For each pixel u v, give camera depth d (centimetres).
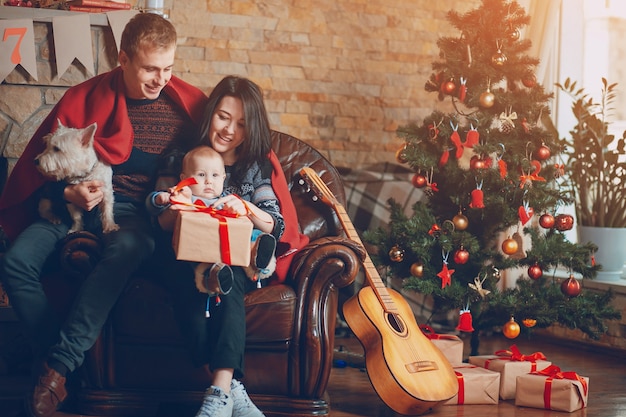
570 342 436
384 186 454
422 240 355
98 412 275
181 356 275
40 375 252
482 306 367
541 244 358
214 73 446
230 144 285
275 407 279
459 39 374
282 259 286
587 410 307
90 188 268
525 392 309
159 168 289
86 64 367
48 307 267
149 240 270
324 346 279
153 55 279
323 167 329
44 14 363
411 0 485
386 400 281
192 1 440
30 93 365
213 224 251
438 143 371
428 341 305
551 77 460
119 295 268
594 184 436
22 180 285
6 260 263
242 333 260
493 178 353
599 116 455
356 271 283
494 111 368
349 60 473
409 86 488
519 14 374
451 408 304
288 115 461
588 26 459
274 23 457
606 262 422
